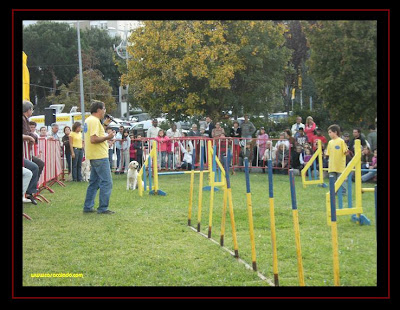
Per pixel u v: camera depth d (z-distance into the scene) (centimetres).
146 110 2122
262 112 2077
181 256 597
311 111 2141
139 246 645
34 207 949
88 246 646
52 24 4631
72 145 1438
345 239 665
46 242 668
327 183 1330
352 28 1525
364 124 1908
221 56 1822
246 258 584
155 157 1135
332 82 1557
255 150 1656
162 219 821
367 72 1533
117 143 1655
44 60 4612
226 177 593
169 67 1836
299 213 859
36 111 4894
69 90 4294
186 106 1914
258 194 1102
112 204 988
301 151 1538
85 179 1475
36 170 962
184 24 1822
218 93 1948
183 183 1383
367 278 501
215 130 1666
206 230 742
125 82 2003
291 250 609
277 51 1961
